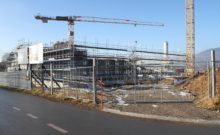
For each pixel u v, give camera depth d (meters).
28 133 10.97
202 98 20.55
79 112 16.77
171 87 30.38
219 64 27.48
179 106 18.64
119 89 28.97
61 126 12.33
